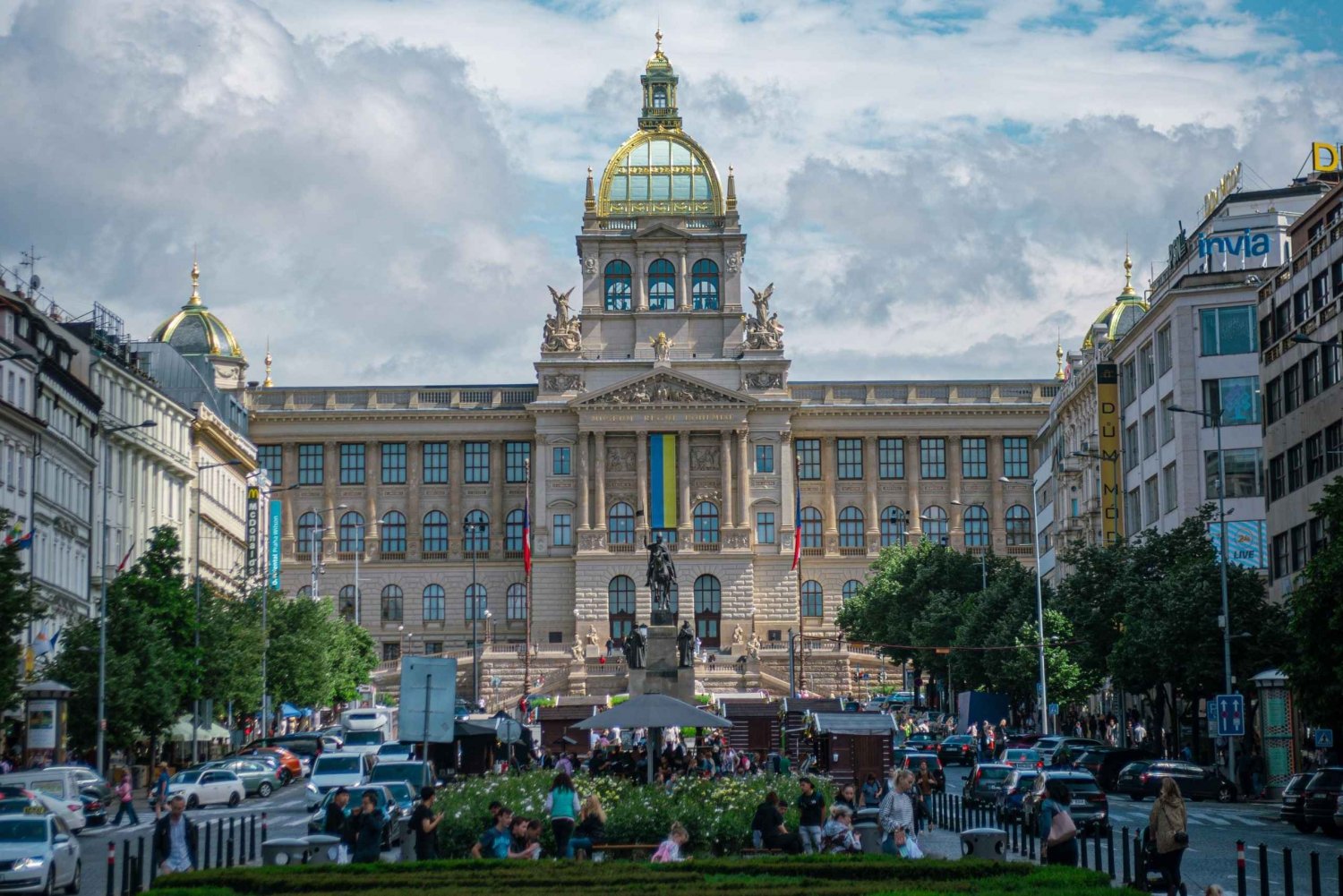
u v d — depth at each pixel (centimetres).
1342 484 8631
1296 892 5384
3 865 5612
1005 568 17488
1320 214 11712
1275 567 12056
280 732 18400
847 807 5666
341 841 5566
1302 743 10288
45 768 8656
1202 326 14075
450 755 10462
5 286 12088
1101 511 17200
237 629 13725
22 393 11862
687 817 6175
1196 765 10144
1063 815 5166
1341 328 10688
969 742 13775
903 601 18800
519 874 4641
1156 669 11244
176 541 13088
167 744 14388
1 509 9644
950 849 7225
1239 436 13900
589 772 9331
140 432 15475
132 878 5244
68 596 13125
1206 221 15738
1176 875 4778
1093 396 18050
